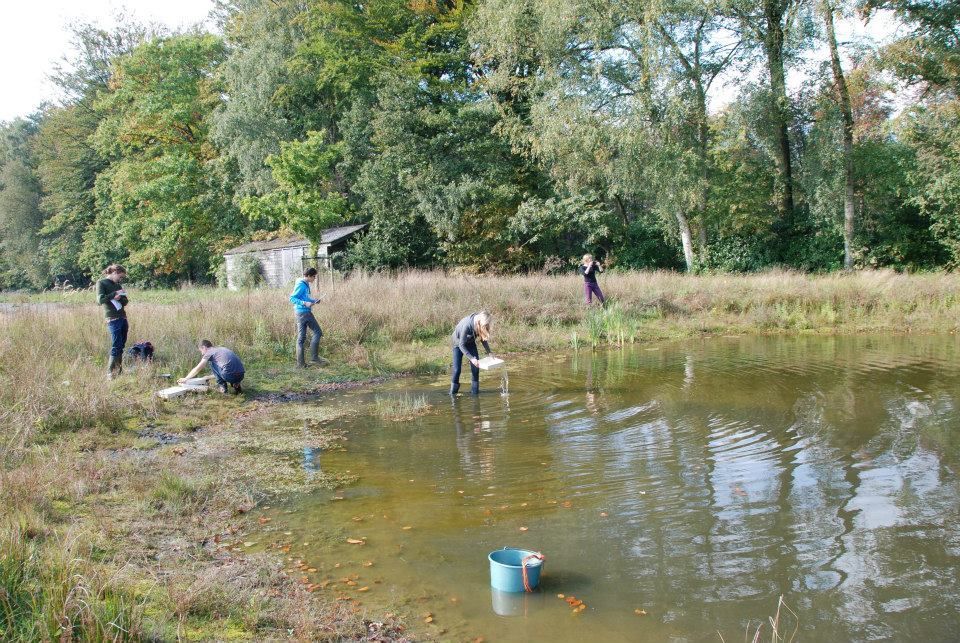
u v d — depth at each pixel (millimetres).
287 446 7180
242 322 13375
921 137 21031
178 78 37406
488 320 9273
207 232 39531
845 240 23500
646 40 22938
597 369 11461
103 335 11555
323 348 12961
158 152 40438
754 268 25672
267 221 38688
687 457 6266
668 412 8047
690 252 26250
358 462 6539
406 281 18078
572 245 32219
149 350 10695
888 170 22844
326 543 4680
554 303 16891
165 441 7410
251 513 5266
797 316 16344
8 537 3844
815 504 5023
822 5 21297
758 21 24109
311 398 9977
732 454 6305
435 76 34406
